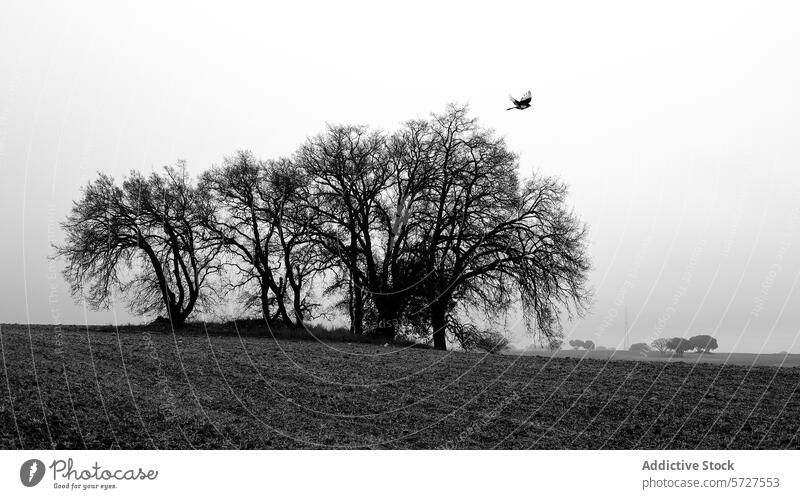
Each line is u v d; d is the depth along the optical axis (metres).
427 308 46.94
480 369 29.03
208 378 25.47
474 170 47.38
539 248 45.34
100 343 31.67
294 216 47.78
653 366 29.47
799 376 26.38
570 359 32.28
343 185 48.41
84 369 24.70
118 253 45.69
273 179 48.03
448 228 48.12
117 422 19.00
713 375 26.88
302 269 48.22
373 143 48.59
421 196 47.72
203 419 20.09
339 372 27.91
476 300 47.31
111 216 45.75
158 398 21.81
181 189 46.62
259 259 47.47
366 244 48.41
